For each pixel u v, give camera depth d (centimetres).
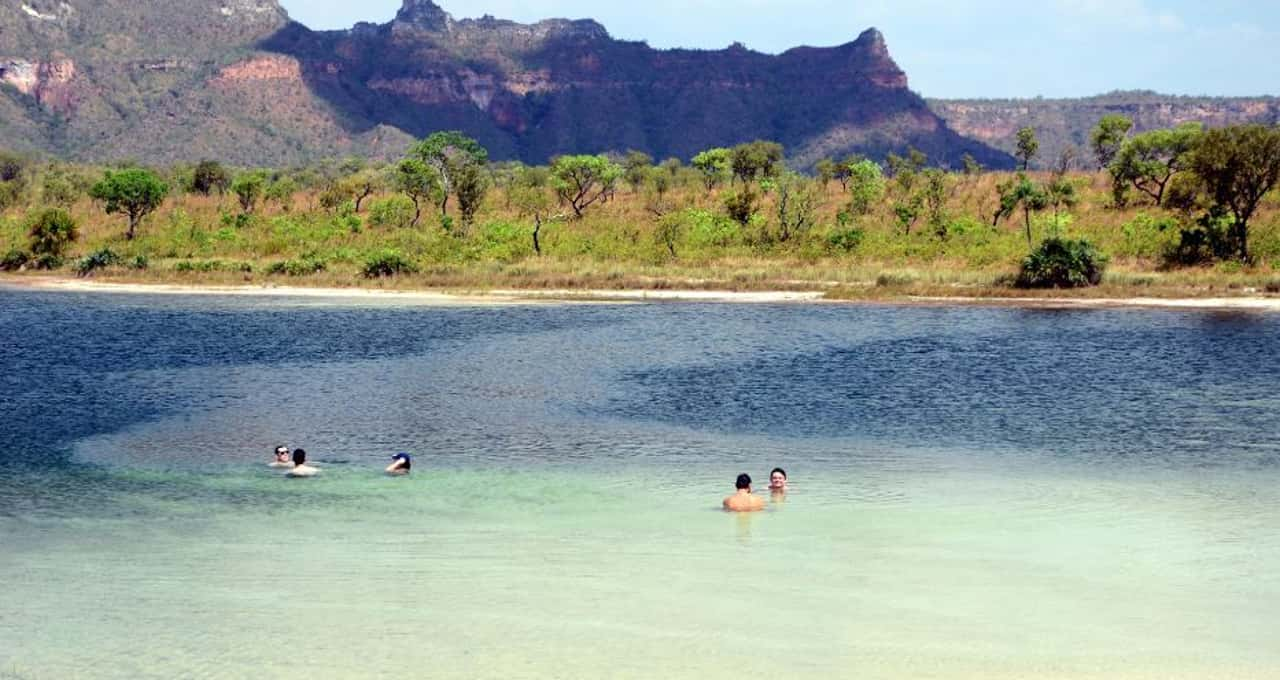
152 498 2875
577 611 2030
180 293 8762
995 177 14212
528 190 14000
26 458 3356
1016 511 2697
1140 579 2189
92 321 6969
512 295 8325
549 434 3678
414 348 5756
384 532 2550
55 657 1842
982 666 1772
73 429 3809
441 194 12988
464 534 2528
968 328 6281
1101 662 1786
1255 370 4794
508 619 1992
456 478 3086
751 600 2078
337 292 8669
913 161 15375
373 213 11950
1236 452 3309
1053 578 2197
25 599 2117
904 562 2306
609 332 6294
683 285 8488
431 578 2219
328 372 5025
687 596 2103
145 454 3412
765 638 1895
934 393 4362
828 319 6781
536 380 4775
